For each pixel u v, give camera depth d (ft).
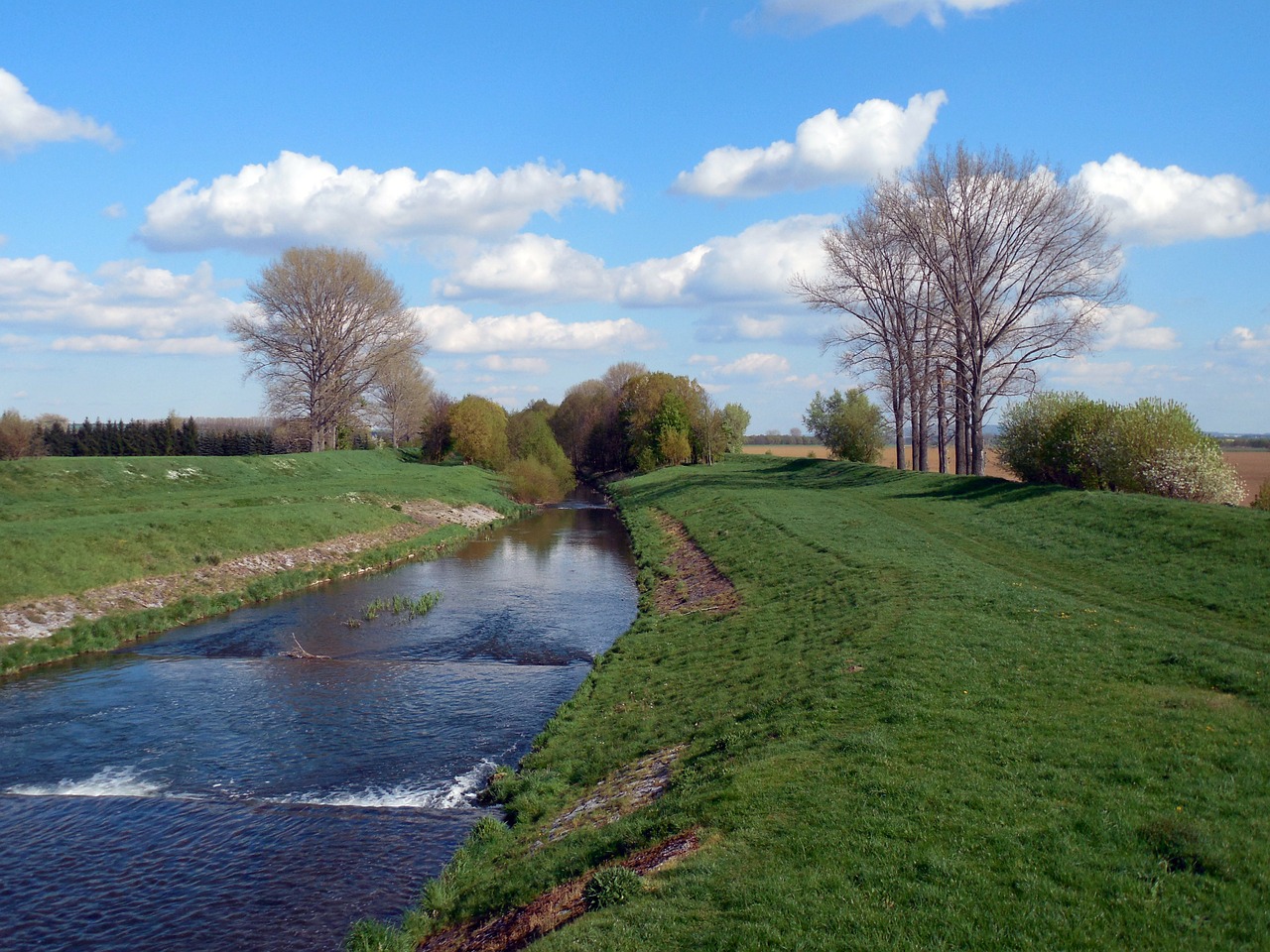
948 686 43.62
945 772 33.17
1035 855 26.81
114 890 37.63
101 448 267.18
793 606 70.64
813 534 102.27
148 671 71.10
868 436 254.06
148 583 93.61
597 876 29.68
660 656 66.08
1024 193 131.54
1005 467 148.77
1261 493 106.93
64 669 71.87
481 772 49.80
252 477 184.44
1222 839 26.89
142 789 47.78
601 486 322.75
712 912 25.68
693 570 103.76
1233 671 42.11
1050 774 32.37
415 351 237.86
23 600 80.33
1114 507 92.68
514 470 251.80
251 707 61.67
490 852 38.91
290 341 219.41
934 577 70.54
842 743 37.37
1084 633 51.83
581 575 118.62
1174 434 108.78
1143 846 26.96
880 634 54.75
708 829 31.63
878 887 25.73
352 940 32.60
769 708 46.06
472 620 89.66
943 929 23.49
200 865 39.60
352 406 242.99
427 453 283.59
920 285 167.63
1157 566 70.13
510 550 145.79
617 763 46.16
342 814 44.45
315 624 88.02
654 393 302.45
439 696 63.93
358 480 191.62
